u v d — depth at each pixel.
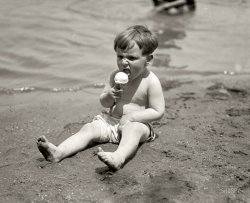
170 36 8.28
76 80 6.08
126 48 3.94
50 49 7.20
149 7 10.59
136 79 4.17
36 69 6.42
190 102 5.35
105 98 4.11
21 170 3.62
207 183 3.47
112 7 10.44
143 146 4.09
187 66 6.76
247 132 4.47
